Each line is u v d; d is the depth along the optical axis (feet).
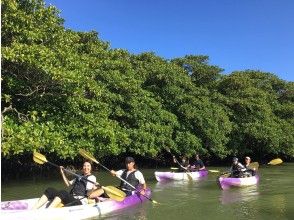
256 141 110.22
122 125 74.84
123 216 36.27
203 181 65.92
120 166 91.30
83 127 55.06
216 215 37.99
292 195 51.19
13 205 34.22
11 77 46.75
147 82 91.25
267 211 40.01
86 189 37.40
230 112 104.22
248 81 116.57
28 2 48.29
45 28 48.06
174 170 87.76
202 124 91.66
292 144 115.55
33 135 45.39
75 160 72.84
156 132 79.61
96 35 75.05
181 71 96.12
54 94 49.37
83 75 50.29
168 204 43.34
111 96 68.44
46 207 33.58
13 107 49.67
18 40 44.47
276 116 122.01
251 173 65.00
